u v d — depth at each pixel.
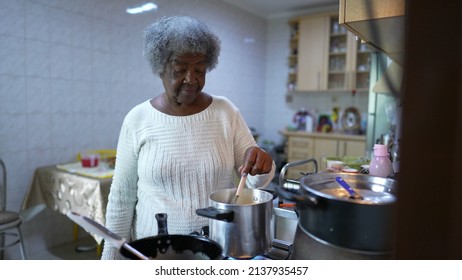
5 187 2.17
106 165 2.28
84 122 2.63
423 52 0.40
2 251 2.30
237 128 1.06
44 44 2.35
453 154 0.40
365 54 3.86
